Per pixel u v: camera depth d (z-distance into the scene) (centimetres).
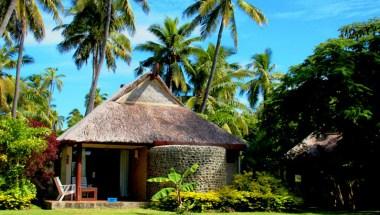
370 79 1900
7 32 3088
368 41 1939
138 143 2019
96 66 3431
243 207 1842
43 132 1950
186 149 1952
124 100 2269
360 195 2212
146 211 1670
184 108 2402
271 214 1714
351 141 2028
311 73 1902
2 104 3838
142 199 2066
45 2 2677
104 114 2116
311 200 2288
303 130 2181
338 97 1894
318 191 2277
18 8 2605
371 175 2100
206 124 2312
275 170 2534
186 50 3956
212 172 1970
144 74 2330
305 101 2050
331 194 2214
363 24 2134
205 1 2841
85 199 1920
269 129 2292
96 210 1673
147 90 2342
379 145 1977
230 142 2212
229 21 2948
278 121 2223
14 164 1827
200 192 1903
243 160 2669
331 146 2333
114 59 3597
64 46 3475
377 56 1869
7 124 1839
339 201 2172
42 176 2109
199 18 3009
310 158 2333
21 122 1872
